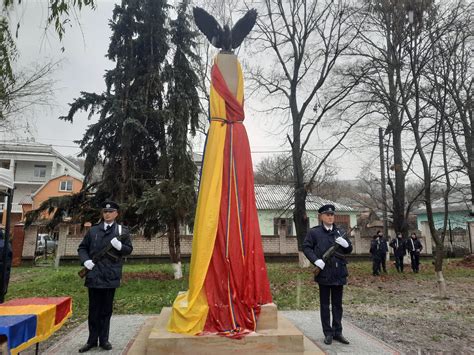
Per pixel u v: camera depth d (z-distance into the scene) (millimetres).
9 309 4070
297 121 18141
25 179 38375
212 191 4980
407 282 13461
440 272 10305
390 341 5852
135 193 13086
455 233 28406
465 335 6273
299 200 17688
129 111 12961
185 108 13695
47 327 4098
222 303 4551
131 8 13586
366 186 38219
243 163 5215
